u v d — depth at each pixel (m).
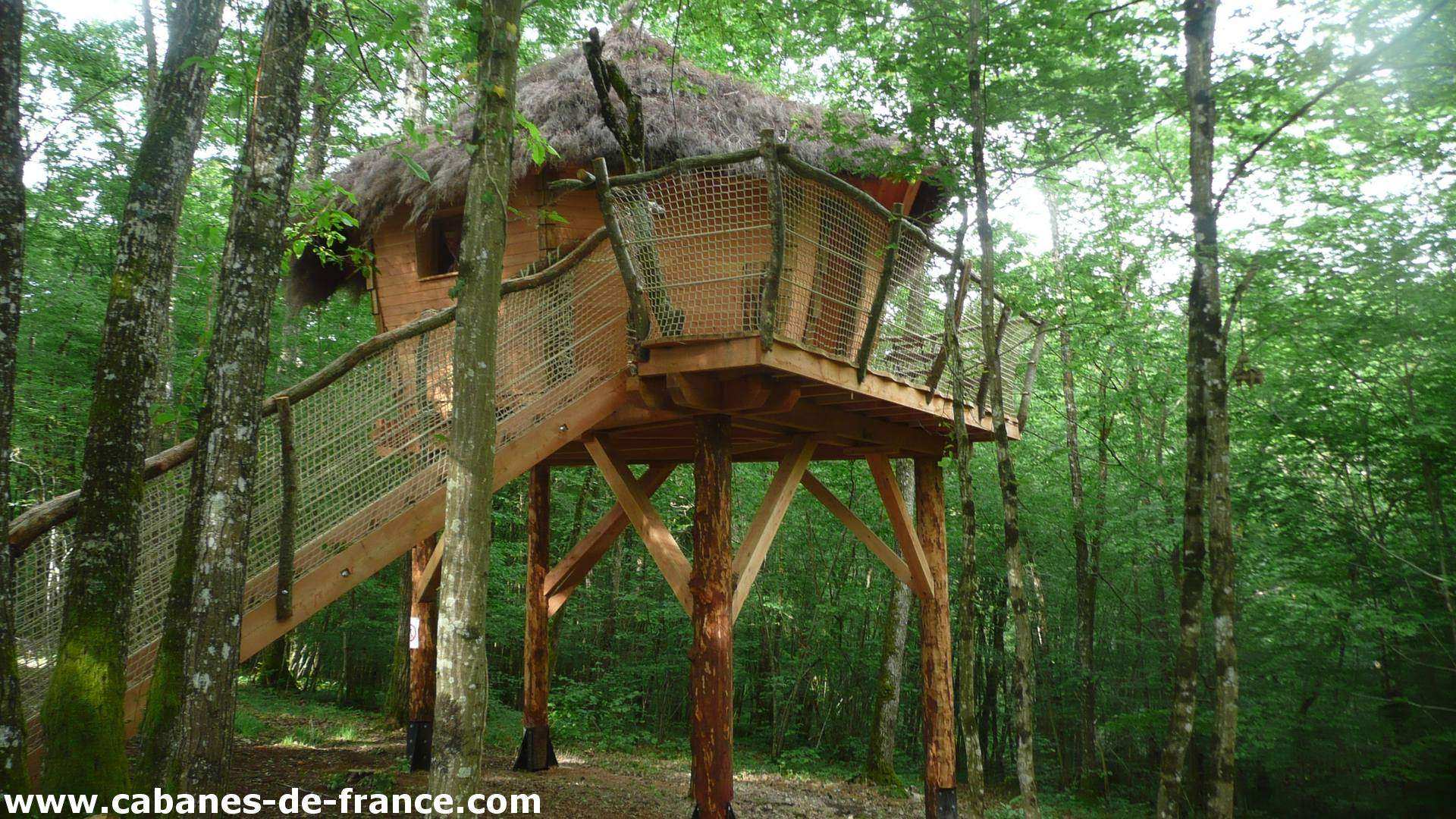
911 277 8.26
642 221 6.87
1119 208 13.51
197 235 11.20
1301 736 15.07
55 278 12.35
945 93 7.07
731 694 7.20
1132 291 13.63
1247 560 15.40
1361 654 15.15
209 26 5.82
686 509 18.75
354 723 13.90
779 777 14.86
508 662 20.09
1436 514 12.62
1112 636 19.23
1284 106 7.47
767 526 7.79
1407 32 5.82
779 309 6.77
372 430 6.65
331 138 13.33
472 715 4.50
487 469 4.73
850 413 8.80
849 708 20.12
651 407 7.16
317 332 17.05
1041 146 7.39
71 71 12.51
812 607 18.95
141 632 5.86
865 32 7.56
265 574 6.19
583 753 14.09
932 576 10.05
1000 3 7.15
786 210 7.07
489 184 4.89
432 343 6.90
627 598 17.95
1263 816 16.27
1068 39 6.61
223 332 5.25
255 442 5.30
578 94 8.45
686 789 10.98
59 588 5.87
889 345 8.17
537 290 7.28
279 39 5.51
